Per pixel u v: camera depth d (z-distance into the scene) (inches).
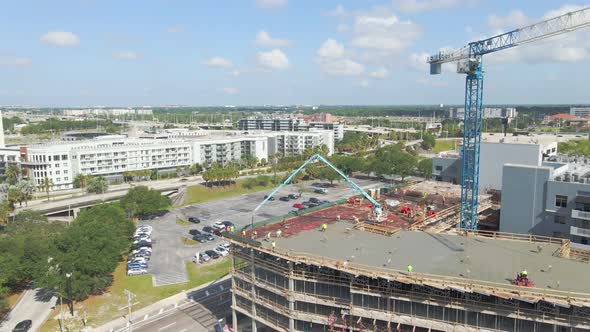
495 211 5408.5
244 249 3784.5
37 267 4500.5
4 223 6712.6
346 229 4030.5
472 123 4931.1
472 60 4719.5
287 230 4033.0
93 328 4025.6
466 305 2792.8
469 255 3334.2
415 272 2923.2
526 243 3668.8
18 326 3961.6
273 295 3550.7
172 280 5073.8
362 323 3125.0
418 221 4293.8
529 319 2645.2
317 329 3341.5
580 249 3663.9
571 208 4291.3
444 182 6461.6
